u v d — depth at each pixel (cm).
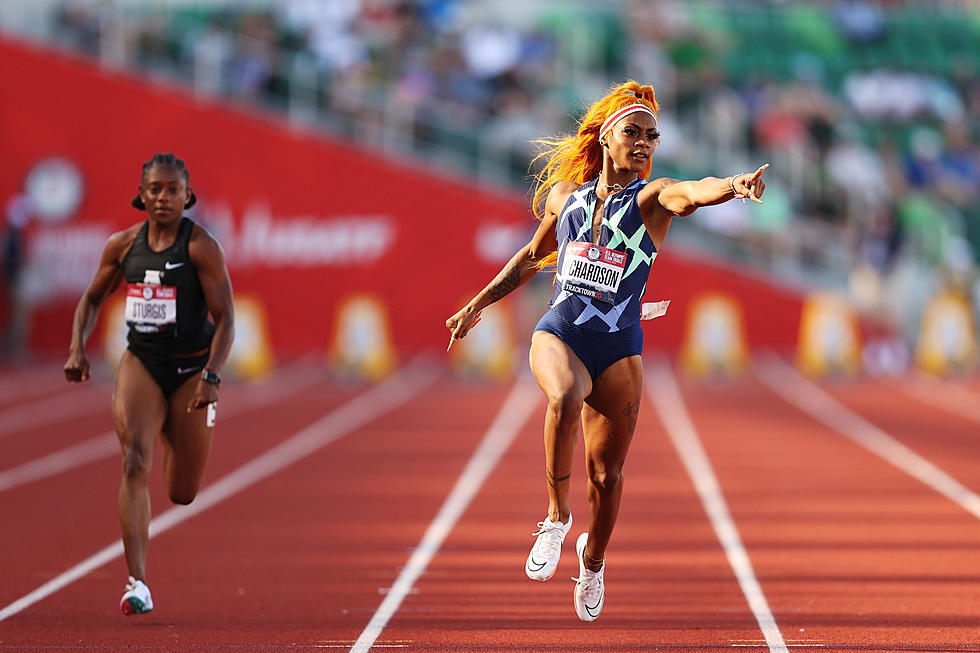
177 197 1847
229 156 8188
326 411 5147
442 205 8244
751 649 1659
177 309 1847
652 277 8244
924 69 9550
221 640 1716
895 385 6231
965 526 2708
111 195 8094
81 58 8112
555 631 1772
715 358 6700
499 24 9006
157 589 2084
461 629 1786
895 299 7806
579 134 1672
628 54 8994
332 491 3222
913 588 2078
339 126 8294
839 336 6638
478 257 8244
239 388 6106
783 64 9381
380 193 8238
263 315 8219
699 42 9212
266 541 2545
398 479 3425
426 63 8700
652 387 6106
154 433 1819
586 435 1650
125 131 8106
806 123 9044
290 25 8719
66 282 8069
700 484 3319
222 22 8594
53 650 1655
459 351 6881
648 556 2388
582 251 1595
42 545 2494
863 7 9769
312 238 8225
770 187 8538
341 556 2386
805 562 2320
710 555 2395
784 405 5331
